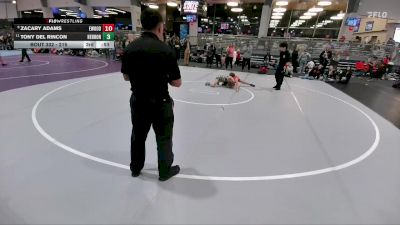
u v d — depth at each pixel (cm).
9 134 383
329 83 1116
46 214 217
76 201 236
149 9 227
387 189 284
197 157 338
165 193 255
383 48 1455
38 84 768
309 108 644
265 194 262
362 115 609
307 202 252
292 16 2006
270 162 334
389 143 428
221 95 728
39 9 2500
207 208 236
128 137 393
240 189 269
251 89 859
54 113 493
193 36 1822
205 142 389
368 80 1288
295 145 397
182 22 1930
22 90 677
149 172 294
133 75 236
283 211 237
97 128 424
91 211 224
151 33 231
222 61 1506
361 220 229
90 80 875
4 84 748
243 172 304
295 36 2062
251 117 534
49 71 1042
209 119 502
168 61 231
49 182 264
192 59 1717
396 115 631
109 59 1638
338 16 1870
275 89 880
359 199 262
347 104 722
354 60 1482
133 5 2030
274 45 1627
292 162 338
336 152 378
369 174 316
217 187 270
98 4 2191
